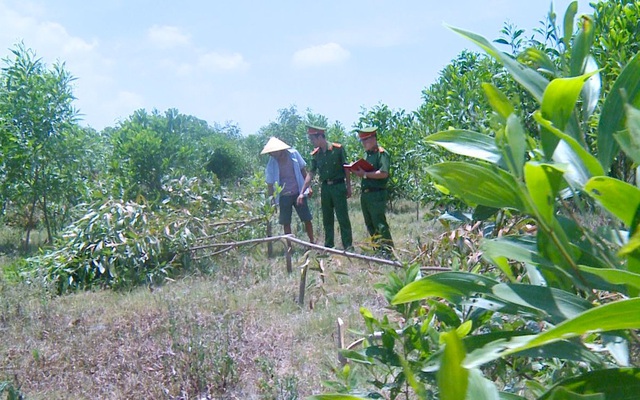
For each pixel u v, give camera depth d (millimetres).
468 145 1443
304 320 6012
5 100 12391
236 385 4855
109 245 8352
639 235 1033
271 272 8172
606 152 1354
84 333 6160
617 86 1372
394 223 12016
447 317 2154
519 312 1362
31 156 12117
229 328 5797
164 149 12477
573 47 1587
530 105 4879
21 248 12297
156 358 5281
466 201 1315
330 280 7195
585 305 1244
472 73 7684
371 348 2287
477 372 1079
